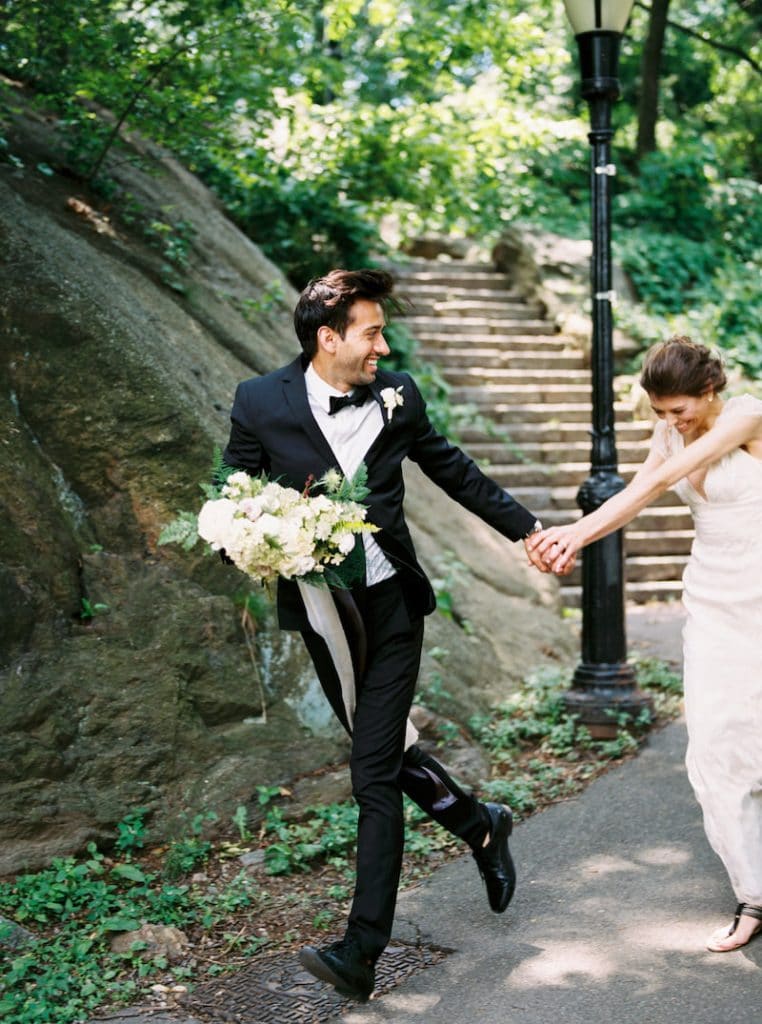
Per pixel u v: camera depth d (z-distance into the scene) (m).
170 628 4.61
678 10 19.69
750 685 3.35
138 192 7.58
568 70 18.62
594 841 4.29
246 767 4.45
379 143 10.09
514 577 7.71
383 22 9.55
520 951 3.40
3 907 3.55
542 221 14.02
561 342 12.19
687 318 12.27
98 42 6.36
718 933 3.38
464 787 4.80
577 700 5.64
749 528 3.36
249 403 3.21
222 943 3.50
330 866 4.09
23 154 6.76
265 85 7.20
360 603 3.18
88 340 5.05
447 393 10.92
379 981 3.25
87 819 3.99
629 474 10.42
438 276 13.07
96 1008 3.11
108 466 4.95
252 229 10.65
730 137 20.02
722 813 3.37
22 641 4.25
